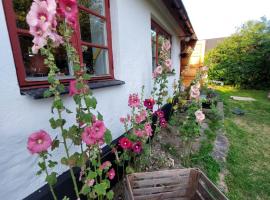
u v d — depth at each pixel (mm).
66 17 864
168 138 3264
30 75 1266
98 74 2041
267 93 8703
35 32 785
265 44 9180
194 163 2465
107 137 1179
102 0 1940
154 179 1691
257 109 5750
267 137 3539
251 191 2025
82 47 1738
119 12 2027
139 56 2680
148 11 2912
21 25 1192
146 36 2896
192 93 2658
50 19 787
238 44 9977
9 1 1026
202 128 3861
